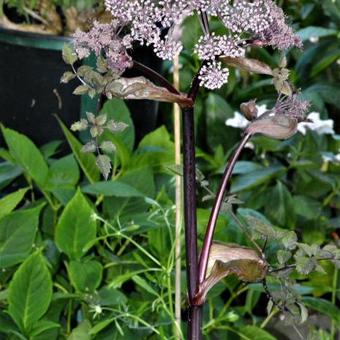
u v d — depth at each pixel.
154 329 1.52
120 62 1.13
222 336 1.70
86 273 1.62
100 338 1.56
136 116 2.09
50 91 1.96
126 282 1.88
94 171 1.86
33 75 1.95
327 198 2.30
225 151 2.44
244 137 1.19
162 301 1.54
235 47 1.08
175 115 1.53
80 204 1.62
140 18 1.07
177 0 1.06
